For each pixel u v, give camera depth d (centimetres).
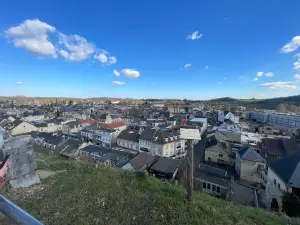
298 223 686
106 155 2944
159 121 6662
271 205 1567
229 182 1953
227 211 638
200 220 534
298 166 1380
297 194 1284
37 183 694
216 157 3120
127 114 9744
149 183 728
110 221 505
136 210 557
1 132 694
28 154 701
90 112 10212
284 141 3139
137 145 4094
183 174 1994
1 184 623
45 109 11238
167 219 526
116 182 720
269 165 1698
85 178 738
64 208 547
